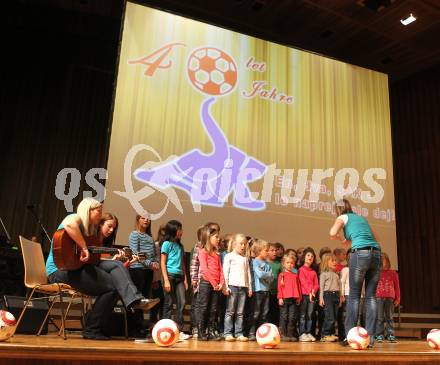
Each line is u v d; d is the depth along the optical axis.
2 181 6.91
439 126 8.18
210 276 3.88
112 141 5.30
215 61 6.10
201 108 5.88
